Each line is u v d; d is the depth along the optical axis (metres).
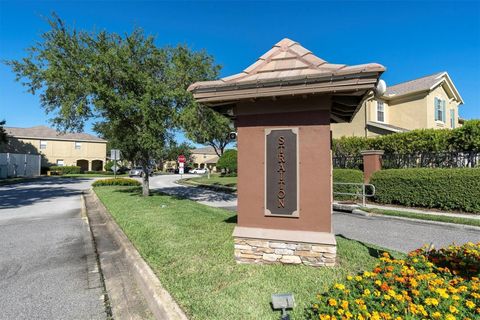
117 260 5.30
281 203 4.29
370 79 3.65
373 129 18.23
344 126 19.78
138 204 10.72
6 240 6.75
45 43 11.30
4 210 11.20
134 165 55.97
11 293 3.97
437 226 7.86
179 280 3.80
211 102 4.57
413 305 2.63
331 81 3.82
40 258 5.45
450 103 21.75
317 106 4.16
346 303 2.64
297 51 4.59
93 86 10.71
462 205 9.34
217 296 3.34
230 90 4.30
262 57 4.70
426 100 18.91
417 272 3.44
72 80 11.05
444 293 2.76
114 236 7.02
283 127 4.32
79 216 9.91
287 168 4.29
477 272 3.59
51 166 41.53
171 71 12.12
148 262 4.54
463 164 11.02
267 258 4.30
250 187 4.46
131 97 11.54
